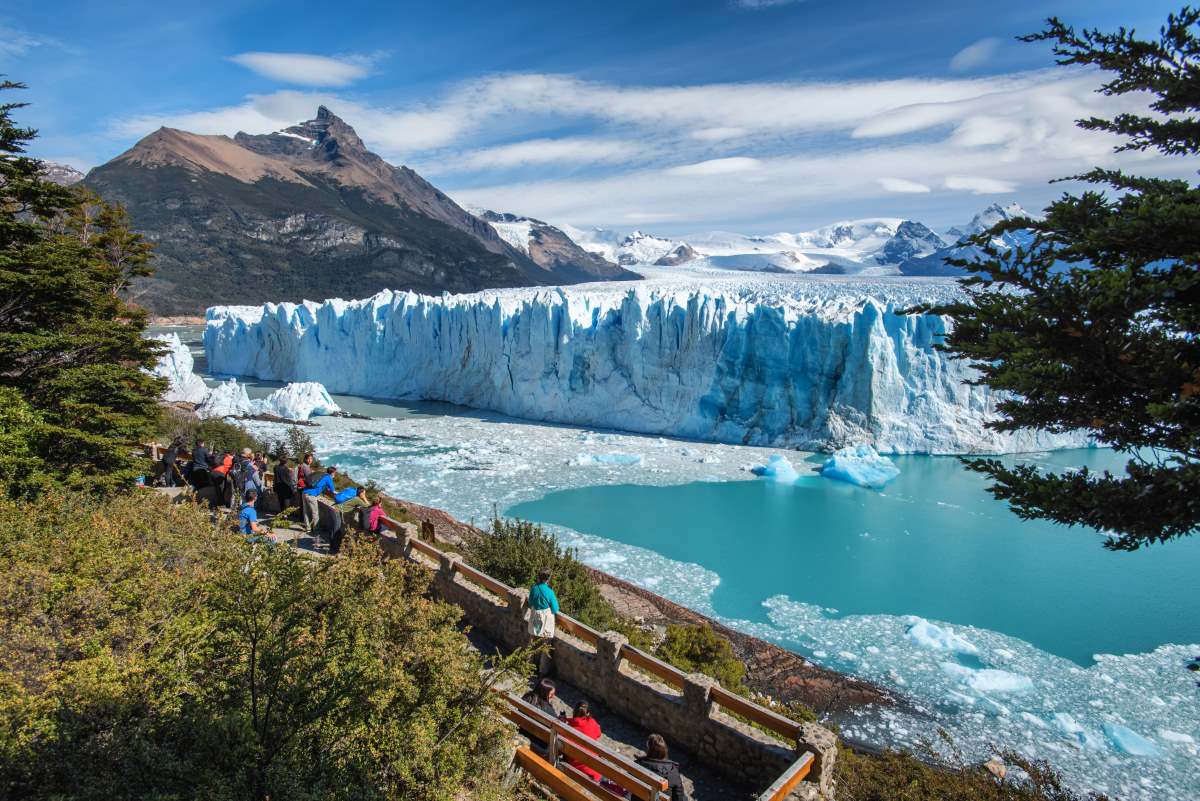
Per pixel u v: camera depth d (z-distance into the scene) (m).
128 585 6.11
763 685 14.15
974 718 13.77
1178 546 23.75
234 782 4.21
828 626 17.75
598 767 5.72
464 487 30.17
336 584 5.75
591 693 8.34
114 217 23.38
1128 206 4.30
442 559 10.68
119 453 13.38
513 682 6.87
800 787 6.08
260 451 26.67
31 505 8.23
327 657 5.07
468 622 10.16
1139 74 4.42
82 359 14.73
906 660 16.08
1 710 4.43
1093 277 3.86
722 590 19.89
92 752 4.34
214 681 5.02
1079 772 12.18
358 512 12.48
